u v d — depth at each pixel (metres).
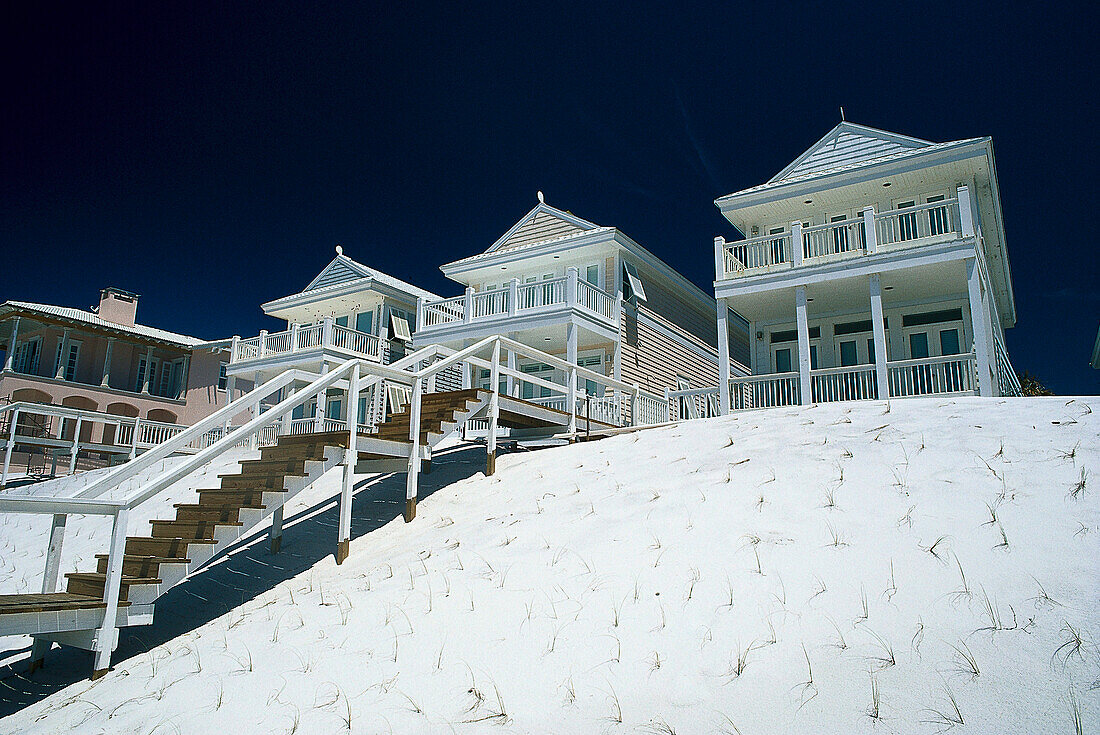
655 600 5.28
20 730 5.41
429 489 9.66
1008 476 6.17
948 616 4.45
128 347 33.84
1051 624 4.21
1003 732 3.57
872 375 18.33
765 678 4.25
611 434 12.05
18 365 32.88
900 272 15.85
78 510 6.10
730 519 6.35
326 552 8.21
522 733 4.16
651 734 3.97
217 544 6.99
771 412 10.89
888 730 3.71
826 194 18.59
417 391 9.00
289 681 5.21
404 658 5.19
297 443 9.20
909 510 5.88
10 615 5.60
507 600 5.72
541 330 21.19
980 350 14.34
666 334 26.30
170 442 7.64
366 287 28.58
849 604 4.77
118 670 6.19
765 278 16.98
